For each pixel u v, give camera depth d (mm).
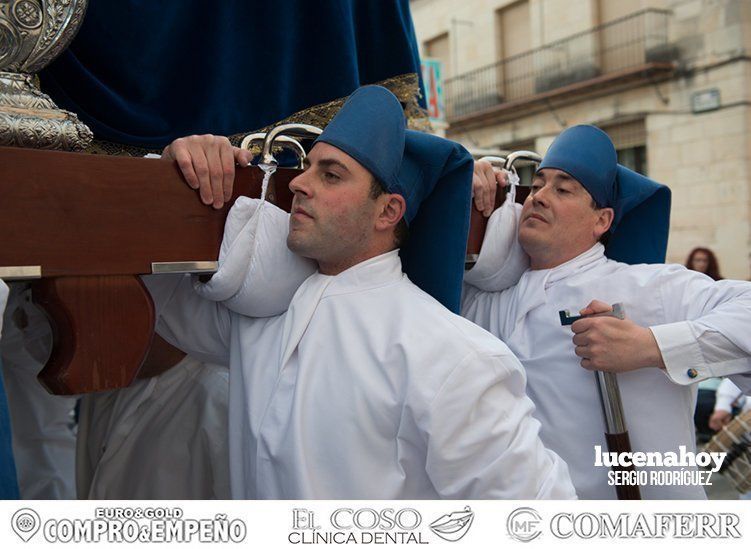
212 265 1417
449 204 1630
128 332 1304
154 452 1990
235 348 1647
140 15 1658
